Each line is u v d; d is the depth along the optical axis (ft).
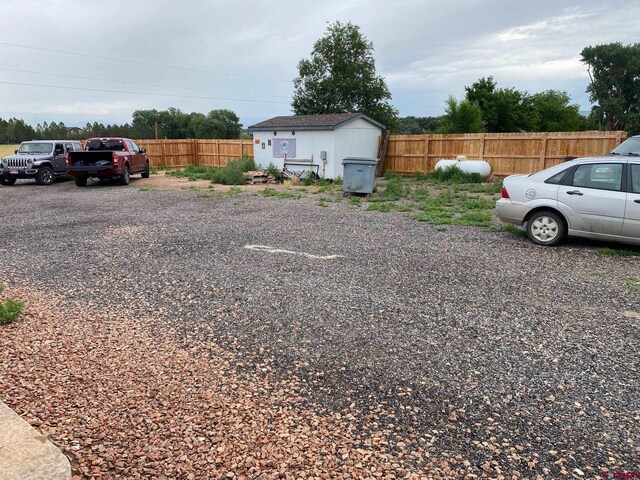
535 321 13.89
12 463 7.19
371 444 8.28
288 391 10.05
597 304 15.35
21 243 25.07
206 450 7.98
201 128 269.23
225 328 13.42
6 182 60.08
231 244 24.40
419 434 8.60
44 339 12.49
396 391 10.09
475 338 12.73
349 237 26.25
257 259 21.26
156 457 7.77
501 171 60.44
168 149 90.79
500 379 10.59
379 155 69.31
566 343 12.41
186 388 10.08
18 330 13.08
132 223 31.09
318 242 24.90
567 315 14.38
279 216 33.78
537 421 9.03
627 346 12.20
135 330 13.23
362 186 45.09
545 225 24.06
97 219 32.89
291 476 7.39
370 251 22.84
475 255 22.08
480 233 27.45
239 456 7.85
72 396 9.63
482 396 9.90
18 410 9.03
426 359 11.54
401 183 55.21
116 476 7.29
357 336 12.86
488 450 8.16
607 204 22.29
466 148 62.69
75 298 16.05
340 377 10.68
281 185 56.95
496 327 13.47
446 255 22.07
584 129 207.21
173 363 11.25
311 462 7.74
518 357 11.64
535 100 164.45
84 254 22.44
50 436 8.24
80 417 8.87
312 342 12.50
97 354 11.66
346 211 36.22
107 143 60.90
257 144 67.77
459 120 79.00
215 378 10.56
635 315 14.35
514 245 24.25
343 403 9.61
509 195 25.05
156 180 65.26
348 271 19.25
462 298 15.96
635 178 22.02
